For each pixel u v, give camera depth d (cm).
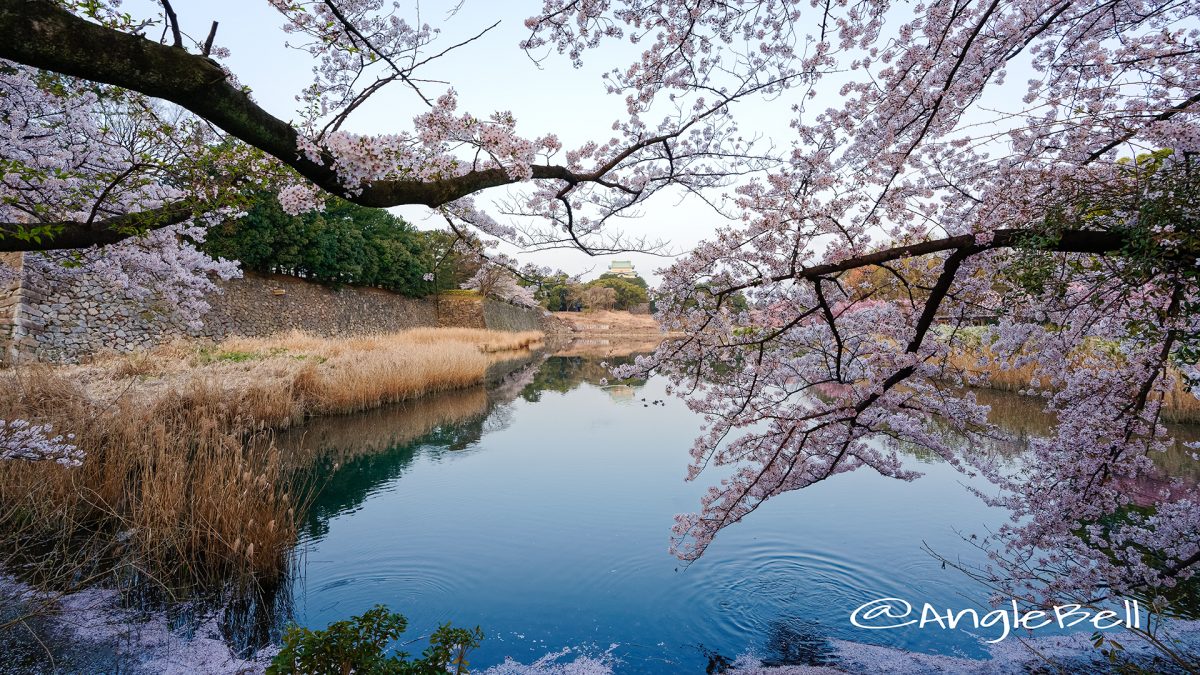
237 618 481
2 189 487
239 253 2083
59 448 494
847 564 594
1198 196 267
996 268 350
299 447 972
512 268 453
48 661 403
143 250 625
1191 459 830
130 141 524
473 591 543
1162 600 342
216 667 414
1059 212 296
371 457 1024
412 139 253
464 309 4269
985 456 470
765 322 381
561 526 705
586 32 381
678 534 435
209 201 458
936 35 354
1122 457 381
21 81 475
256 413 1071
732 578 567
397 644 454
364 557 614
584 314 8700
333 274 2839
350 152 210
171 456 618
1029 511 418
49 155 524
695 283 377
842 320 399
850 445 431
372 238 3192
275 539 545
